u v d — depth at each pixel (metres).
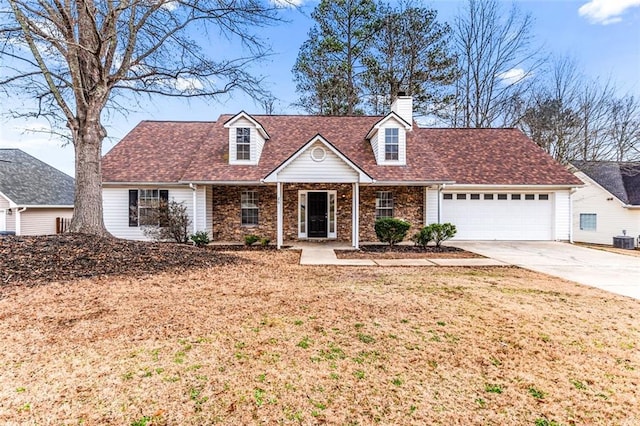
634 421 2.81
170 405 2.84
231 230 14.77
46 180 21.52
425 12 22.42
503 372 3.54
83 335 4.13
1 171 19.31
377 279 7.43
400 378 3.37
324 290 6.35
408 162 14.37
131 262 7.69
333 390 3.13
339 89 23.64
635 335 4.51
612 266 9.60
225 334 4.25
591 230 18.47
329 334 4.33
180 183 13.77
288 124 16.58
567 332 4.57
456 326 4.69
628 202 16.95
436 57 22.33
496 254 11.61
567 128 22.16
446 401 3.02
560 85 22.39
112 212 14.20
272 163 14.20
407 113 16.67
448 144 16.56
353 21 23.25
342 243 14.12
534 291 6.62
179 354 3.71
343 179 12.34
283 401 2.95
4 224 17.67
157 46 10.01
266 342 4.05
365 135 15.80
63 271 6.76
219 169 13.84
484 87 24.05
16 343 3.88
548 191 15.11
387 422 2.72
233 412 2.78
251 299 5.68
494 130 17.48
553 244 14.16
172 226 13.58
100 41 8.73
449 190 14.92
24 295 5.49
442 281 7.27
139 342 3.98
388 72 23.03
